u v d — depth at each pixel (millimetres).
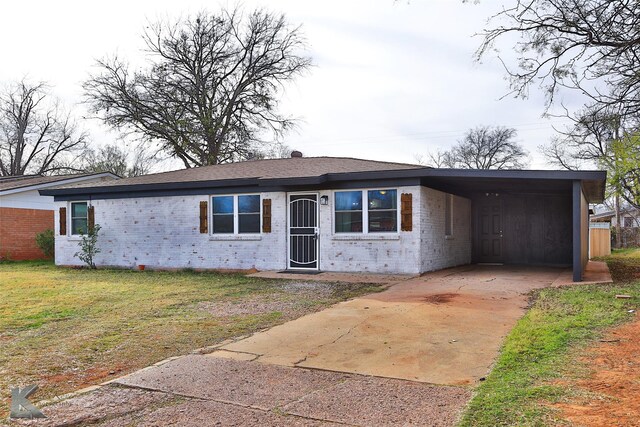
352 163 15523
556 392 4043
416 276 12234
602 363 4836
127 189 16266
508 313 7598
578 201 11000
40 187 22297
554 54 10320
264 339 6422
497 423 3512
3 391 4707
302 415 3928
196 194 15398
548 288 9867
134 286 11875
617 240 32625
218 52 33406
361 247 13109
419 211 12398
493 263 16875
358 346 5980
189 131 31719
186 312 8477
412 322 7078
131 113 31969
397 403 4133
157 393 4523
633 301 7996
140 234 16297
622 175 13234
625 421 3430
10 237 21406
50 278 13938
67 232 17703
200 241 15344
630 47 9664
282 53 34469
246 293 10406
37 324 7680
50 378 5125
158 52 32719
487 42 10461
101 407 4199
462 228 16172
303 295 9945
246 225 14773
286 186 14086
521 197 16781
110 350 6160
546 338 5816
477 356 5461
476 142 46781
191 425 3781
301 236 13953
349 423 3740
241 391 4531
